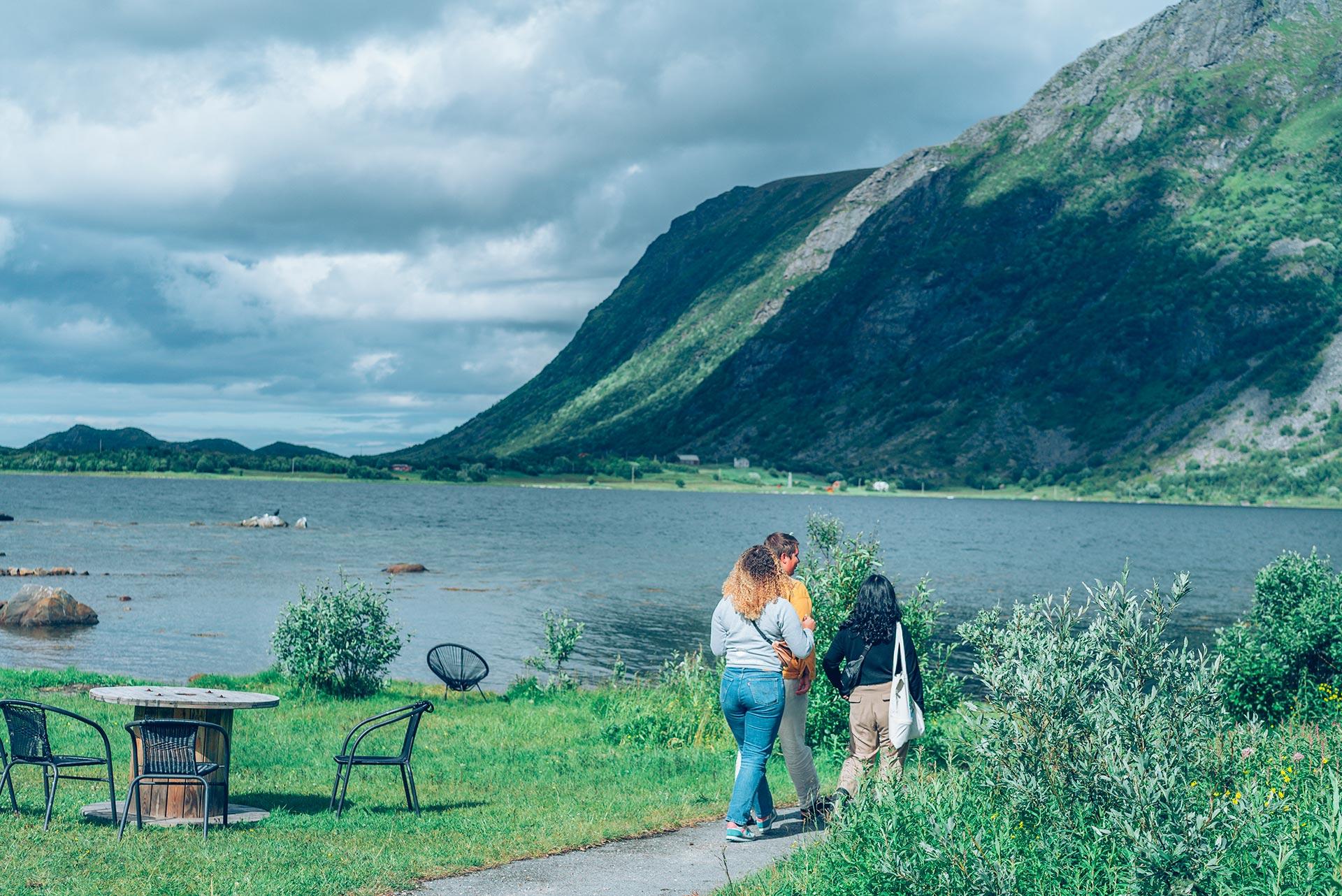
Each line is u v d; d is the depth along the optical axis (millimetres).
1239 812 5086
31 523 90875
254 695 8836
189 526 93625
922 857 5430
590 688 22859
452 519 122562
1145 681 6277
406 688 19906
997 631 6797
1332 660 13391
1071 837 5602
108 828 7934
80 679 17812
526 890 6508
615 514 148875
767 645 7688
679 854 7465
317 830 8156
